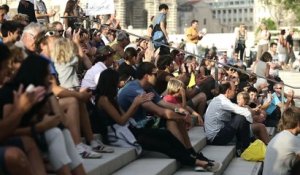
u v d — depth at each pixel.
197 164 12.48
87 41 18.12
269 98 21.77
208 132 16.06
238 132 16.02
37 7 24.05
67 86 12.27
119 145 12.28
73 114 10.58
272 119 21.69
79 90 11.53
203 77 20.95
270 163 12.56
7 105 7.86
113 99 12.34
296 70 37.59
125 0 134.88
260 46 34.94
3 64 7.96
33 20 21.16
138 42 23.77
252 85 21.88
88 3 22.91
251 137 17.17
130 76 15.00
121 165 11.45
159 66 16.50
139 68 13.39
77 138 10.66
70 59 12.37
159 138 12.52
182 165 12.94
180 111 12.94
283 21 75.56
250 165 15.11
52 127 8.30
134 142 12.30
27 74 8.04
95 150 11.43
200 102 18.11
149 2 136.00
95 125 12.35
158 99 13.43
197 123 17.62
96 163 10.41
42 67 8.11
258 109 18.05
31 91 7.41
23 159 7.19
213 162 12.58
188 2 156.12
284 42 38.84
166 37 23.58
